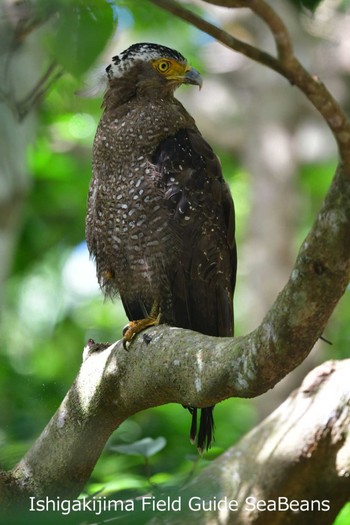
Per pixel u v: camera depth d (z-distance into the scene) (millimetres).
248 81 26656
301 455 8586
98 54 6922
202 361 7074
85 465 8547
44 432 8711
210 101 26719
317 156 26172
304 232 26906
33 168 20422
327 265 5902
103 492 9250
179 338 7590
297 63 5121
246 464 8898
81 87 10523
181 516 8500
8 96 9508
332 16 21906
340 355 21391
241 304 26516
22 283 22047
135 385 7961
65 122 19766
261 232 24797
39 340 22203
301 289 6066
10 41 8430
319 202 27406
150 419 15617
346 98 24875
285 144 25906
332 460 8562
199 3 13336
